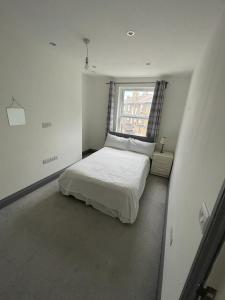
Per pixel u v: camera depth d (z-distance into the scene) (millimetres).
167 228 1777
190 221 871
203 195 739
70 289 1320
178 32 1645
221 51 1006
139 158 3277
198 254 559
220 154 613
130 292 1336
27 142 2424
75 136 3531
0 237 1756
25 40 2066
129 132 4402
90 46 2160
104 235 1883
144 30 1651
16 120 2189
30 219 2041
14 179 2320
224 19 1095
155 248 1762
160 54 2283
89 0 1253
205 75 1432
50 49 2350
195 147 1192
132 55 2396
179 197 1443
